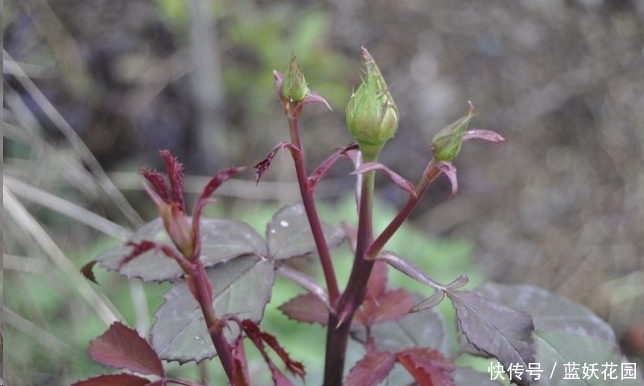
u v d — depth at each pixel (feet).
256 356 3.01
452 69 5.97
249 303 1.71
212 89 4.61
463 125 1.54
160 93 4.77
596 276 5.19
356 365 1.71
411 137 5.37
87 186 3.55
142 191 4.43
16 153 3.53
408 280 3.80
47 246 2.91
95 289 3.43
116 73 4.74
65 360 3.18
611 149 5.76
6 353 3.06
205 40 4.48
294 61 1.59
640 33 6.11
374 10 6.15
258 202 4.72
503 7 6.29
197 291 1.52
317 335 3.41
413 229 4.65
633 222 5.43
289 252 1.77
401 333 1.93
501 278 5.14
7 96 3.48
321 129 5.47
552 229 5.41
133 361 1.63
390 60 5.93
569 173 5.68
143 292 3.41
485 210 5.43
